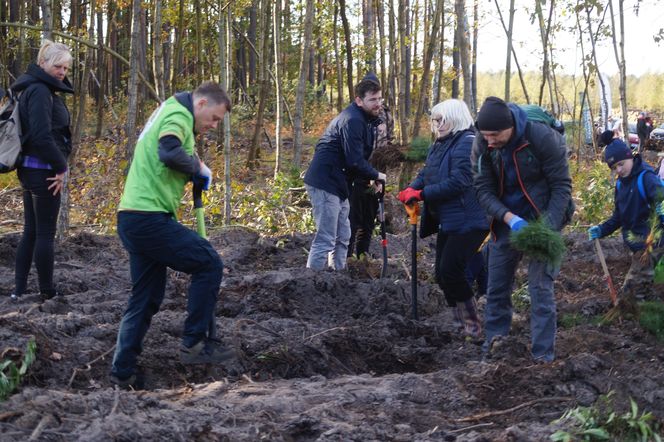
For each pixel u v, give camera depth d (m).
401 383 5.05
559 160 5.36
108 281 8.38
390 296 7.72
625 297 6.64
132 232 4.86
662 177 8.40
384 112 10.15
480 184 5.60
